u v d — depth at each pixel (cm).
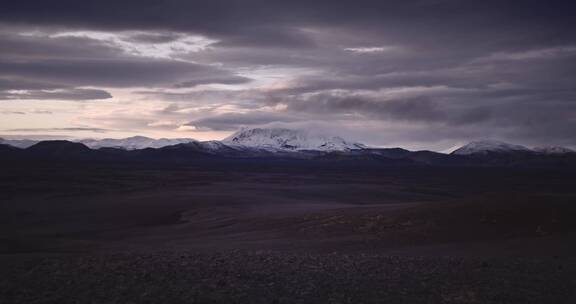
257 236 3688
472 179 19075
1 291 1349
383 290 1516
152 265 1742
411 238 3191
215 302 1312
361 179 16475
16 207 6656
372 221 3719
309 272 1738
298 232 3719
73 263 1772
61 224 5159
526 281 1662
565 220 3278
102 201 7312
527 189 13312
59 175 14562
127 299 1303
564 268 1892
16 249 3150
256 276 1638
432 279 1670
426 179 18025
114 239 4075
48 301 1266
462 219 3494
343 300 1401
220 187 10494
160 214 5797
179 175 16188
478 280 1666
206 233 4091
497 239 3041
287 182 13300
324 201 7906
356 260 2016
